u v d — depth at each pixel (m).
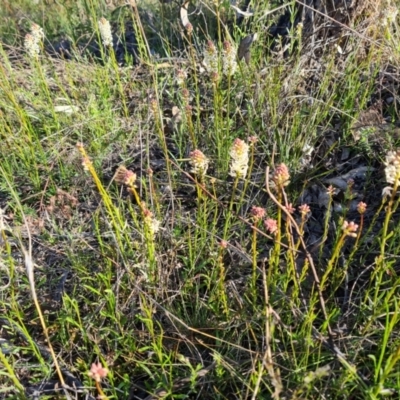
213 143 2.63
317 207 2.36
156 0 4.16
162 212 2.35
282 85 2.77
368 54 2.84
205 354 1.82
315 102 2.58
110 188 2.53
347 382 1.55
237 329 1.84
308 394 1.50
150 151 2.76
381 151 2.47
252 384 1.59
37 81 3.17
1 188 2.57
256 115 2.69
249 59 2.88
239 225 2.23
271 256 1.75
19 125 2.99
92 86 3.17
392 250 2.03
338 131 2.66
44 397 1.67
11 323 1.86
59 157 2.63
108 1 4.27
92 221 2.36
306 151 2.42
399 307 1.64
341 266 2.04
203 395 1.69
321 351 1.68
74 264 2.08
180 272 2.11
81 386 1.71
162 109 2.99
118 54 3.89
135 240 2.19
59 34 4.21
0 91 3.05
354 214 2.26
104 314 1.82
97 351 1.66
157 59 3.34
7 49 3.96
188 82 3.14
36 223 2.35
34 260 2.19
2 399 1.74
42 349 1.86
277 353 1.66
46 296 2.07
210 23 3.64
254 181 2.45
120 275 1.93
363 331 1.67
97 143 2.69
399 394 1.47
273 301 1.82
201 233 2.11
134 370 1.77
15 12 4.71
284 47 3.06
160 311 1.91
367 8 2.97
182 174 2.56
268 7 3.27
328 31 3.11
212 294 1.91
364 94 2.63
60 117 2.98
